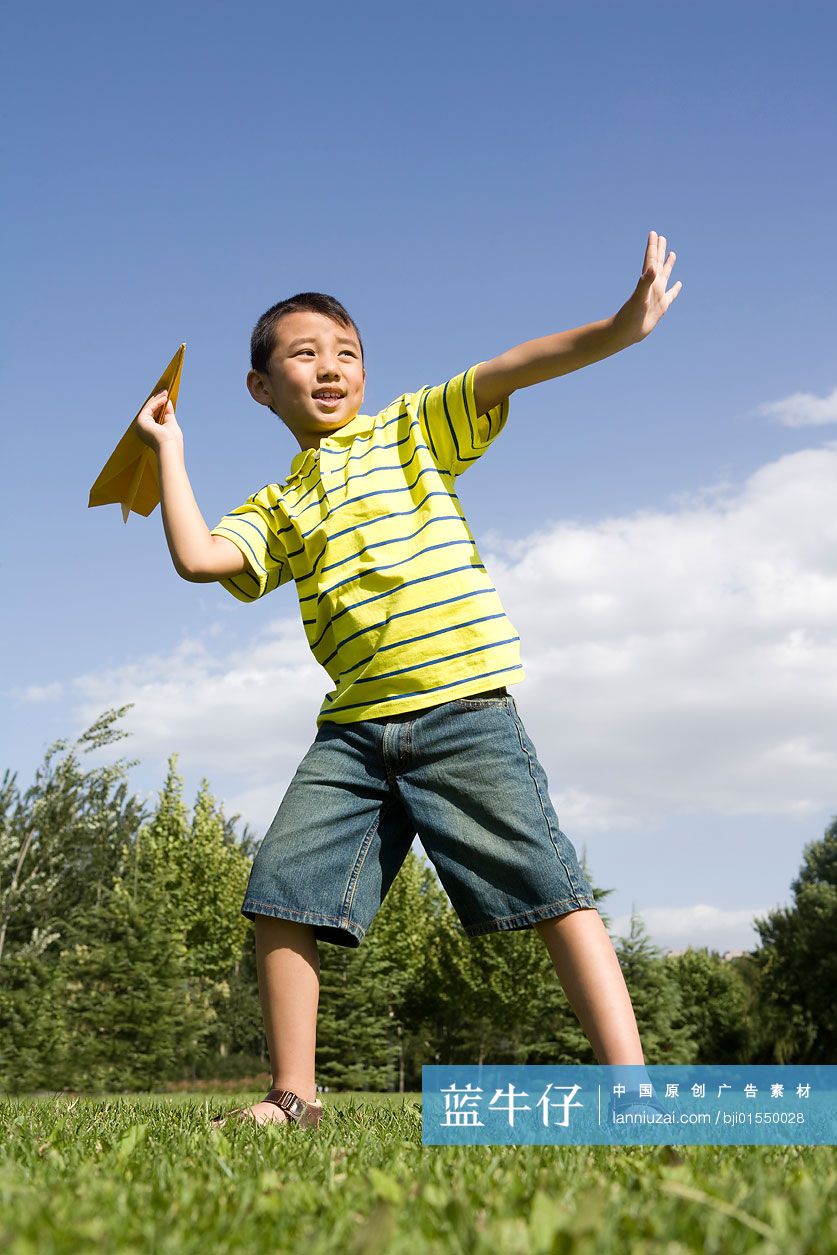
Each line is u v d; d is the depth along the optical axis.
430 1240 1.06
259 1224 1.14
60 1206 1.17
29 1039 16.64
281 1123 2.30
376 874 2.53
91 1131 2.22
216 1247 1.03
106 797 19.47
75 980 19.19
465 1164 1.61
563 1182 1.41
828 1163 1.68
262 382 3.13
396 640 2.51
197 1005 24.42
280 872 2.48
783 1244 1.00
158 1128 2.33
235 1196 1.31
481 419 2.68
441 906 30.81
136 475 3.06
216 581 2.74
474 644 2.49
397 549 2.60
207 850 27.25
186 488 2.73
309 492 2.82
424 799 2.44
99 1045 18.61
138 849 24.86
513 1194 1.28
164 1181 1.45
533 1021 24.97
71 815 18.53
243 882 28.08
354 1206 1.24
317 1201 1.28
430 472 2.67
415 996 27.06
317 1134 2.19
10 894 17.38
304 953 2.49
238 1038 29.84
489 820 2.37
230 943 26.88
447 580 2.54
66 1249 0.97
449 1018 26.84
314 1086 2.51
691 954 36.38
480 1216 1.17
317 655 2.73
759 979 36.28
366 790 2.52
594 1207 1.07
